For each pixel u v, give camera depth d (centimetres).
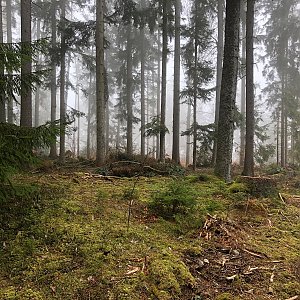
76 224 402
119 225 412
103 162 1212
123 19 1513
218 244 386
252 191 643
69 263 312
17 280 287
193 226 430
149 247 354
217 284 302
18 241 354
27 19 1024
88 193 571
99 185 671
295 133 2000
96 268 301
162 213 470
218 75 1912
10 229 384
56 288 273
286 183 1071
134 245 355
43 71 511
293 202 661
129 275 292
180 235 406
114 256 326
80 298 262
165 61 1628
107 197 545
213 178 783
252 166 1269
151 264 309
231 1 802
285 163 2200
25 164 436
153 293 271
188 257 344
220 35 1914
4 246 344
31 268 304
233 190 634
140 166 974
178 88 1769
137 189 625
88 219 427
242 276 317
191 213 460
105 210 471
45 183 623
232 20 802
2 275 296
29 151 411
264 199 620
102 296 263
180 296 276
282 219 521
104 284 278
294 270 337
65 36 1478
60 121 446
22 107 992
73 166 1169
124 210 482
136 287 275
